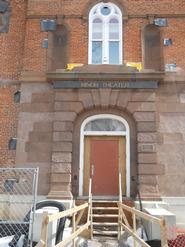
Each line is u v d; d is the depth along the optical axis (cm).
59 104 1362
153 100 1358
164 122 1356
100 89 1371
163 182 1291
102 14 1520
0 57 1521
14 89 1471
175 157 1318
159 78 1356
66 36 1490
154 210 1096
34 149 1345
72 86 1373
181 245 926
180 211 1258
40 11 1517
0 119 1430
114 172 1356
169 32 1472
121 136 1384
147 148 1308
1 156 1381
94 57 1475
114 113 1385
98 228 1141
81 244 956
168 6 1504
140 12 1498
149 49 1477
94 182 1347
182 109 1370
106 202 1221
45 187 1301
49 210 1015
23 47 1535
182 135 1341
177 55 1438
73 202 1206
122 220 1111
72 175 1323
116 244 973
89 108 1371
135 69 1380
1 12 1595
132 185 1310
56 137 1330
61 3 1523
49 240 841
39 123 1373
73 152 1347
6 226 980
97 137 1391
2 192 1314
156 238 963
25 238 883
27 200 1289
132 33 1473
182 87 1394
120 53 1462
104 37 1485
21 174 1328
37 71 1436
